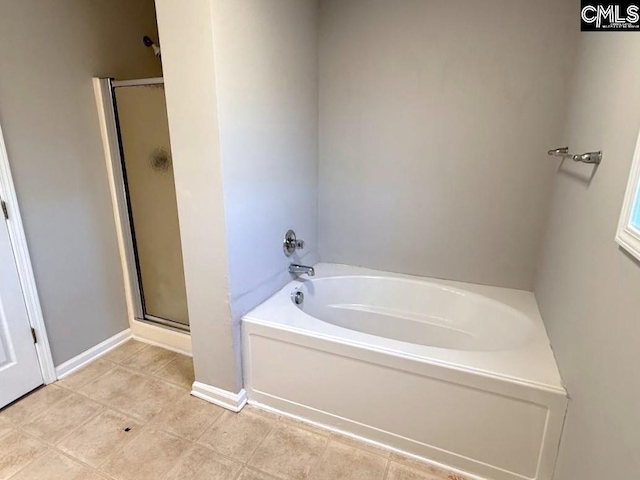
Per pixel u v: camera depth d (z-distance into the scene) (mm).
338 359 1705
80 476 1547
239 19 1604
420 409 1600
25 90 1851
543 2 1812
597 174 1207
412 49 2105
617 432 892
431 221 2322
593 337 1110
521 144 2014
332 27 2248
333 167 2482
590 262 1197
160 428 1808
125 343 2541
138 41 2404
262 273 2023
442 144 2174
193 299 1876
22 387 1985
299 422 1859
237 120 1667
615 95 1111
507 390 1424
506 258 2209
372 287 2453
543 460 1435
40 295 2025
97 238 2299
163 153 2248
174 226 2359
